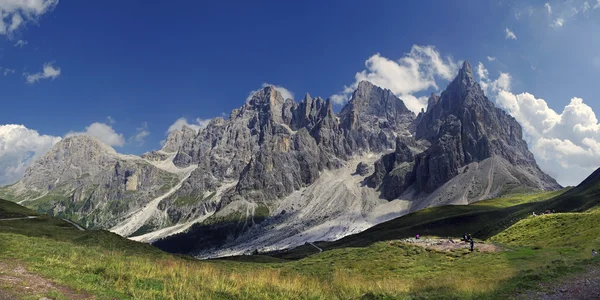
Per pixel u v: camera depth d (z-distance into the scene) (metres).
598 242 52.31
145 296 29.53
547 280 35.41
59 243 54.03
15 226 112.81
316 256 78.25
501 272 44.22
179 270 41.81
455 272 49.28
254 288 38.28
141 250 78.31
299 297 37.97
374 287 41.94
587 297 29.47
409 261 61.06
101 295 28.36
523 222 85.62
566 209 117.94
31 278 30.22
